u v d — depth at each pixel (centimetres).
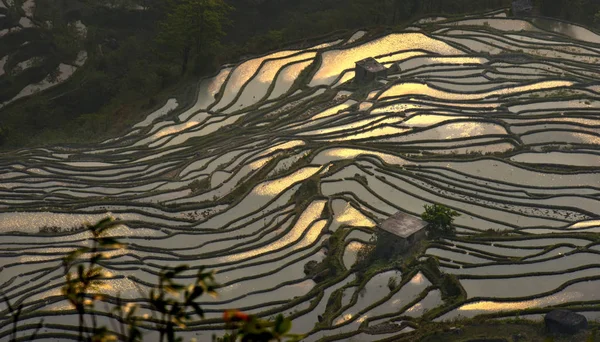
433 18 13062
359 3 13425
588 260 6994
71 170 9519
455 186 8400
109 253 7494
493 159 8919
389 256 7138
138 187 9019
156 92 11575
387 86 10906
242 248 7562
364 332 6109
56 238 7781
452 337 5906
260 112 10688
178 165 9531
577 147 9219
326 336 6100
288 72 11719
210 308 6606
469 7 13425
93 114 11075
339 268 7038
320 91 11144
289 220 7962
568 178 8550
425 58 11769
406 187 8412
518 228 7575
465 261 6994
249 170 9144
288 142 9750
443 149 9262
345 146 9406
